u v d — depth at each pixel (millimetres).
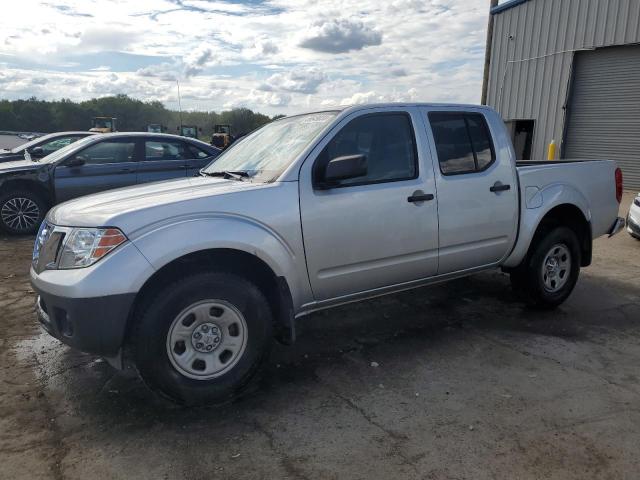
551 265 4746
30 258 6879
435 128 4055
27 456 2650
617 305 5047
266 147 3926
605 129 15508
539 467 2541
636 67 14516
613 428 2877
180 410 3119
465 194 4102
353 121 3674
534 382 3432
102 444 2764
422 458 2619
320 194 3445
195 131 30250
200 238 2979
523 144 18172
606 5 14797
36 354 3916
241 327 3170
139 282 2832
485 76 18750
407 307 4969
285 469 2547
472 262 4297
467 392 3303
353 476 2488
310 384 3449
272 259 3230
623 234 8641
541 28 16688
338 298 3688
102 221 2910
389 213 3703
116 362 3000
